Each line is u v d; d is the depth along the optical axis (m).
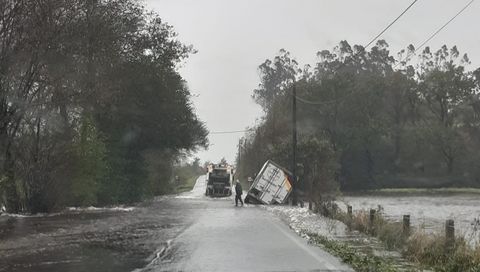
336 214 24.91
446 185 89.75
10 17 20.42
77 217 25.27
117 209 31.88
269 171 40.91
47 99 24.72
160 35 39.69
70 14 23.39
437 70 95.00
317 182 34.44
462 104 94.19
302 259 12.80
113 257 13.07
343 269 11.44
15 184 26.52
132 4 33.88
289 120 72.44
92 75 26.47
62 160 27.83
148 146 43.28
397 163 92.88
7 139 23.20
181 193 64.38
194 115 49.38
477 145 93.81
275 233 18.75
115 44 29.38
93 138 30.91
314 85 91.81
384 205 49.84
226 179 53.91
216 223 22.77
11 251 14.05
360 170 90.44
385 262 12.30
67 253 13.74
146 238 17.11
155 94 40.69
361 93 89.81
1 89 21.05
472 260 11.58
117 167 37.75
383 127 88.69
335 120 90.00
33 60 21.58
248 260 12.63
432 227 21.88
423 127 90.81
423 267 11.81
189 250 14.34
